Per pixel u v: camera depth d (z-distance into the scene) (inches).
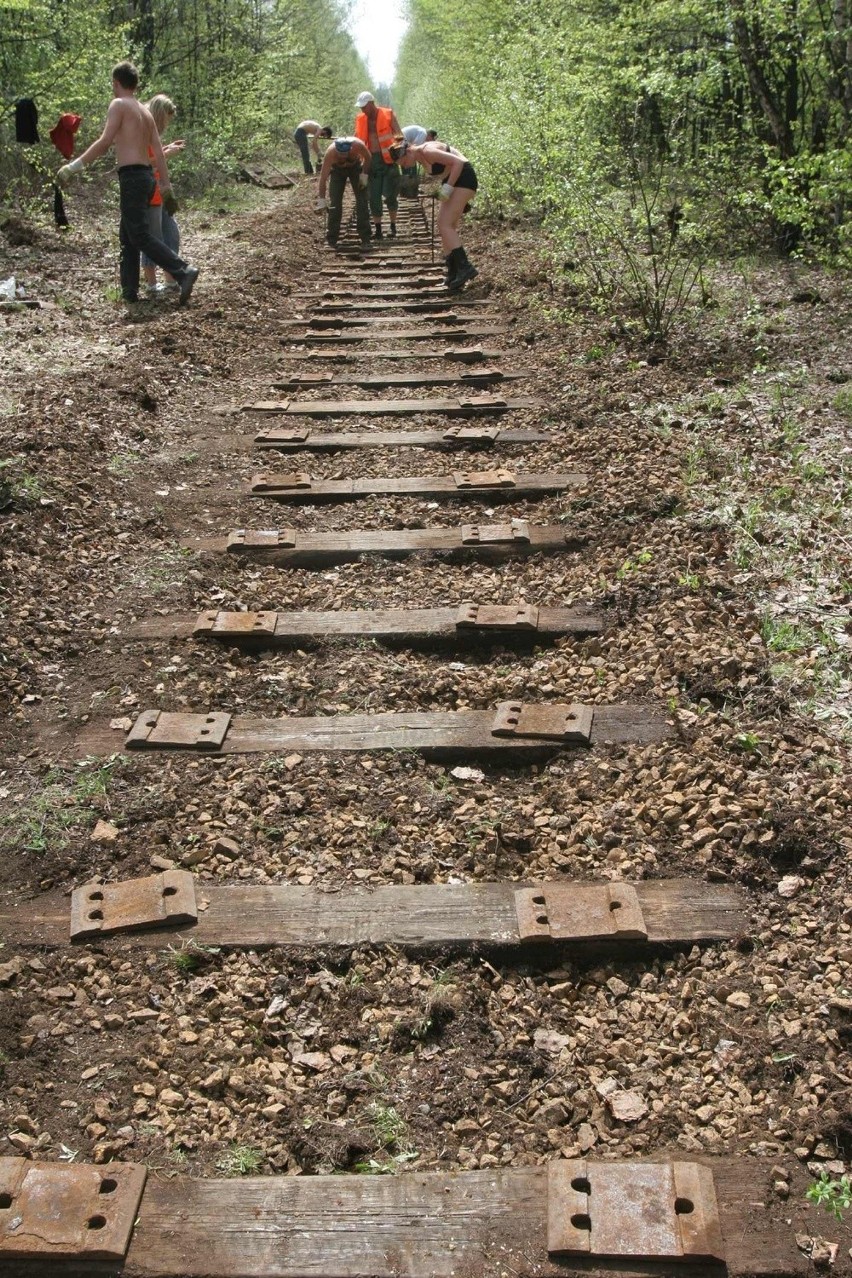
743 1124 101.3
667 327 348.8
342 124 1672.0
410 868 137.1
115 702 170.9
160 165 418.3
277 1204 93.2
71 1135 101.7
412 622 191.5
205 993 118.8
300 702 173.6
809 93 463.8
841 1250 88.1
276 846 140.9
